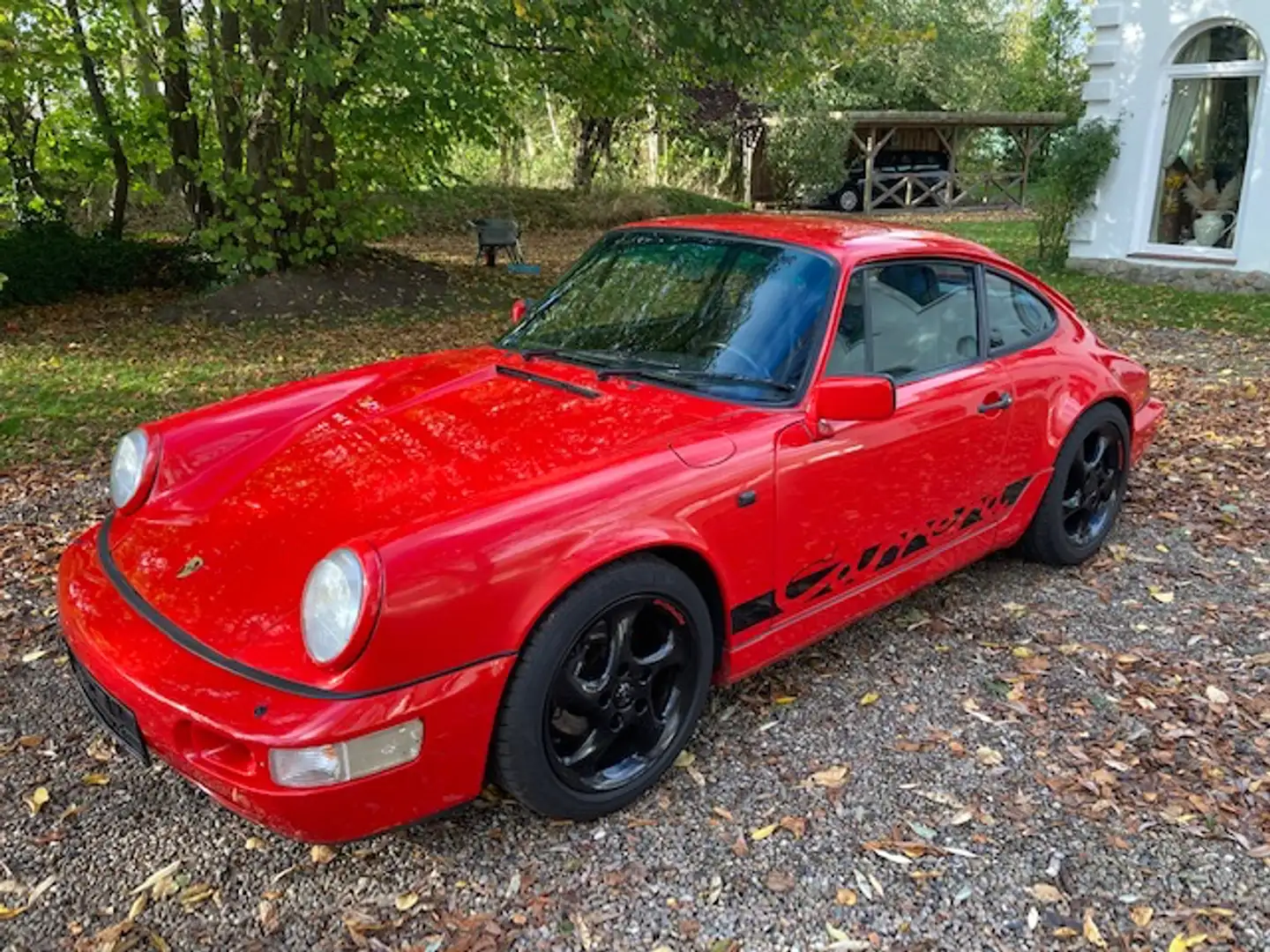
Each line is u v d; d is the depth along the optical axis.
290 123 12.27
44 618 3.87
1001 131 33.06
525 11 9.76
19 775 2.90
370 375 3.65
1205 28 11.98
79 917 2.38
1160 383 7.82
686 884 2.49
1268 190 11.71
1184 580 4.26
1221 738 3.12
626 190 24.25
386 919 2.38
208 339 10.36
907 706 3.29
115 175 14.41
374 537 2.26
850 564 3.28
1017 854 2.61
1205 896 2.48
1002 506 3.88
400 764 2.26
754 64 12.05
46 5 10.78
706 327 3.31
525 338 3.74
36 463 5.98
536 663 2.43
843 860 2.58
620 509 2.56
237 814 2.56
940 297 3.60
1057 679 3.47
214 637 2.34
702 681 2.87
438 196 17.14
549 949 2.29
